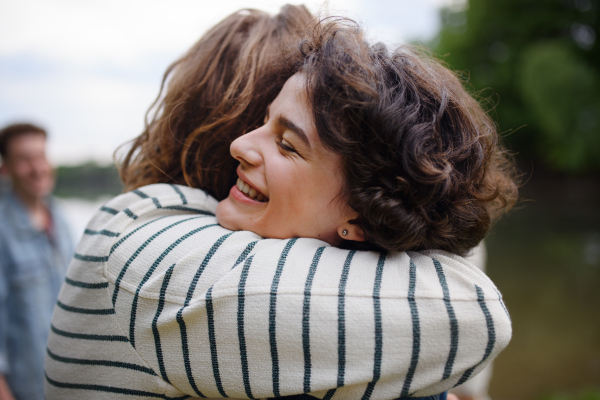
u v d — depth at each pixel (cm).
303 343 53
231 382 56
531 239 838
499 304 56
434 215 62
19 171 194
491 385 299
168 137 86
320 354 53
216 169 82
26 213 191
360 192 60
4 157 201
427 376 54
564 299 480
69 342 68
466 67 1748
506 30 1652
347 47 63
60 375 68
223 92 84
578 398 271
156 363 60
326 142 60
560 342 369
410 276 56
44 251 189
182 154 81
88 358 66
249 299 55
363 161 59
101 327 65
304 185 63
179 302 59
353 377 53
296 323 53
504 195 78
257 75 80
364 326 52
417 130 58
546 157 1488
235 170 83
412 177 58
